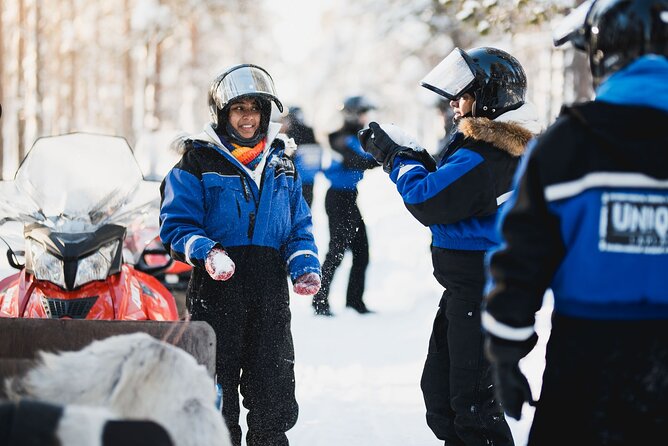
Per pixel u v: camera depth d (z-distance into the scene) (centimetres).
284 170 455
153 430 215
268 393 443
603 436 263
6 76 3509
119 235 474
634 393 262
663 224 264
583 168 265
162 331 343
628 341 264
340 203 986
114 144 502
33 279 465
